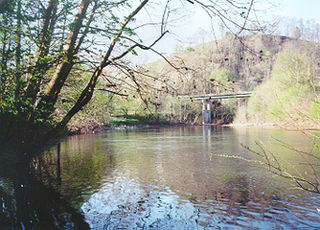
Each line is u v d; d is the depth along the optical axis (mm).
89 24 6812
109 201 8625
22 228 6320
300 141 23016
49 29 6891
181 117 65125
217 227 6809
